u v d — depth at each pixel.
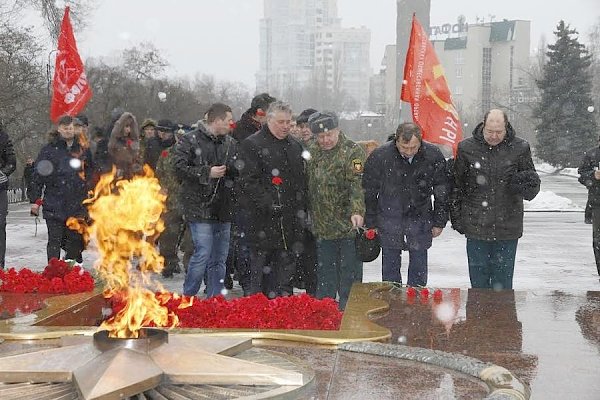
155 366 3.61
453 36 110.50
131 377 3.48
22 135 32.34
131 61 45.06
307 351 4.55
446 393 3.74
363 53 145.50
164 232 10.88
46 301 6.09
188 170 7.89
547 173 54.53
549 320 5.61
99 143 10.91
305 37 149.00
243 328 5.11
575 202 26.66
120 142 10.41
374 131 89.19
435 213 7.85
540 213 22.70
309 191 8.06
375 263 13.02
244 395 3.53
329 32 144.62
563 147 54.84
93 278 7.11
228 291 10.16
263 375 3.66
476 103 96.94
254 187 7.87
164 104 45.94
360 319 5.41
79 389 3.44
